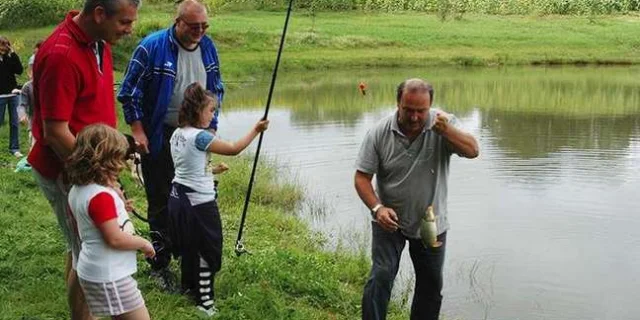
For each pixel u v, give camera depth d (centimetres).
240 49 2950
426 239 490
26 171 950
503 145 1455
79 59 406
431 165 495
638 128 1642
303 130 1596
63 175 421
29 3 2994
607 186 1162
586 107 1942
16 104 1063
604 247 895
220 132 1556
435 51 3092
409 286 716
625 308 718
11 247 636
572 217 1010
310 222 952
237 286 594
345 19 3662
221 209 934
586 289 764
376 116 1791
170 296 551
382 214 485
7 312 505
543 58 3030
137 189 929
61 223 438
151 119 570
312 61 2847
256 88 2336
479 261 843
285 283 627
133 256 397
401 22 3600
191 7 553
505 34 3372
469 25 3597
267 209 971
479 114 1823
